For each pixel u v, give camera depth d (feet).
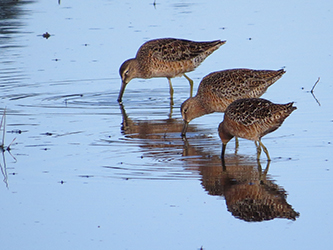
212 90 43.78
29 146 38.60
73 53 62.18
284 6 78.95
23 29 70.23
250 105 36.14
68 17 75.10
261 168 34.30
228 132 37.01
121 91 52.06
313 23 69.77
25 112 47.11
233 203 30.01
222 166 34.83
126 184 32.24
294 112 44.75
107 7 80.12
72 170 34.35
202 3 81.76
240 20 71.77
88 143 39.37
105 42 64.85
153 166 34.94
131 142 39.63
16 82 54.95
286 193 30.86
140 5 81.10
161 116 46.83
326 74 53.57
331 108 45.39
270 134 40.29
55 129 42.52
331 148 37.06
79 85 54.75
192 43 53.21
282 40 63.57
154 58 52.80
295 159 35.50
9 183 32.63
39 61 60.23
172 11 77.25
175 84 57.26
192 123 45.01
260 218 28.53
